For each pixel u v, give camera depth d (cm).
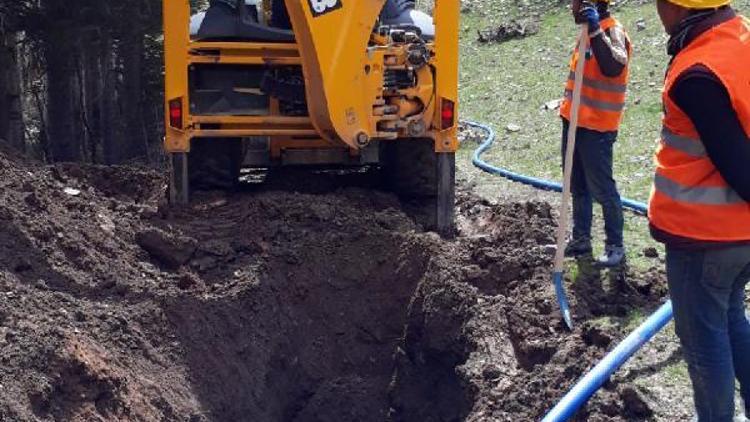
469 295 689
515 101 1573
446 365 695
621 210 695
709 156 387
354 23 760
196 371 636
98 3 1437
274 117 811
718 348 414
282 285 735
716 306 411
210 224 786
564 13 2131
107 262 681
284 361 711
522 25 2066
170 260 721
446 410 683
